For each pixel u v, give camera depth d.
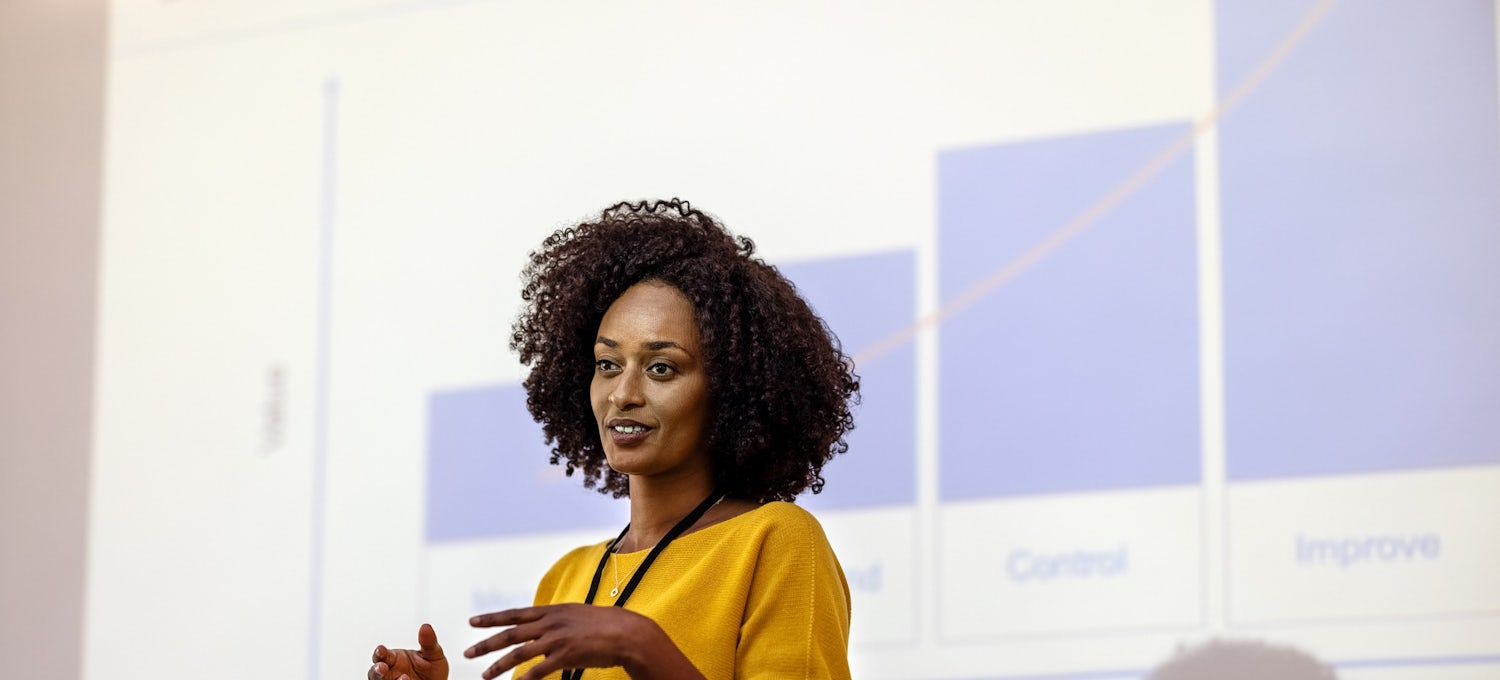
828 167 4.65
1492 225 3.91
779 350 2.45
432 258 5.07
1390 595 3.82
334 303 5.16
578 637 2.03
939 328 4.41
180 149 5.50
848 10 4.72
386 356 5.05
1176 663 3.98
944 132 4.52
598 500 4.68
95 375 5.43
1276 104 4.16
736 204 4.75
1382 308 3.95
